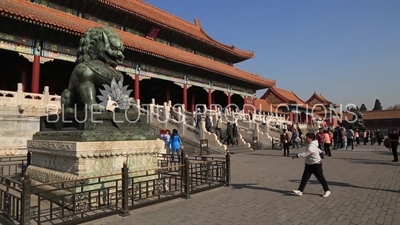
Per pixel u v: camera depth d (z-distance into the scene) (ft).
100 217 24.98
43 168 32.91
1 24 75.41
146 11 139.64
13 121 64.80
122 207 26.21
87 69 31.17
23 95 68.74
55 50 86.84
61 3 100.63
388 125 282.97
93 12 109.50
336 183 40.86
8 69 110.01
